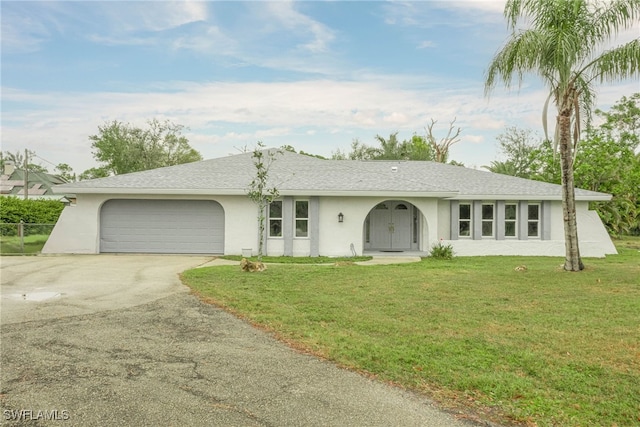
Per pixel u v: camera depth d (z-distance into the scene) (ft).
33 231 61.36
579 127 43.37
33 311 25.29
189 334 21.07
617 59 38.50
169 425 12.21
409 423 12.54
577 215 64.08
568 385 15.25
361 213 58.70
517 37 39.88
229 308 26.22
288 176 62.80
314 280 36.47
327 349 18.78
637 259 54.95
